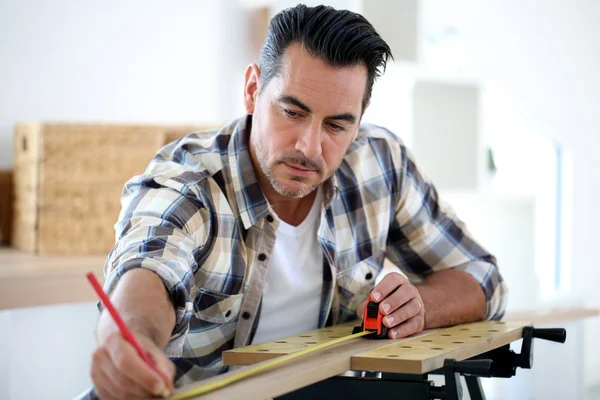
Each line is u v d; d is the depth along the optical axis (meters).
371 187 1.52
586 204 3.92
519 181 3.81
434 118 3.30
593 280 3.96
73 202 2.18
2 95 2.33
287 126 1.21
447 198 3.20
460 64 3.44
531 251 3.62
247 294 1.38
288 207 1.41
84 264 1.99
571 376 2.54
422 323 1.23
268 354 1.05
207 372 1.38
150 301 0.91
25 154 2.22
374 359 0.96
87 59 2.49
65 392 2.04
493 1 3.51
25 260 2.04
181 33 2.69
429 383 0.97
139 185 1.26
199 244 1.26
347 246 1.49
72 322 2.04
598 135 3.96
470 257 1.61
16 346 1.95
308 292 1.44
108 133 2.21
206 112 2.78
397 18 2.94
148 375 0.70
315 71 1.17
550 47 3.74
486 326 1.32
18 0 2.34
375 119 3.14
